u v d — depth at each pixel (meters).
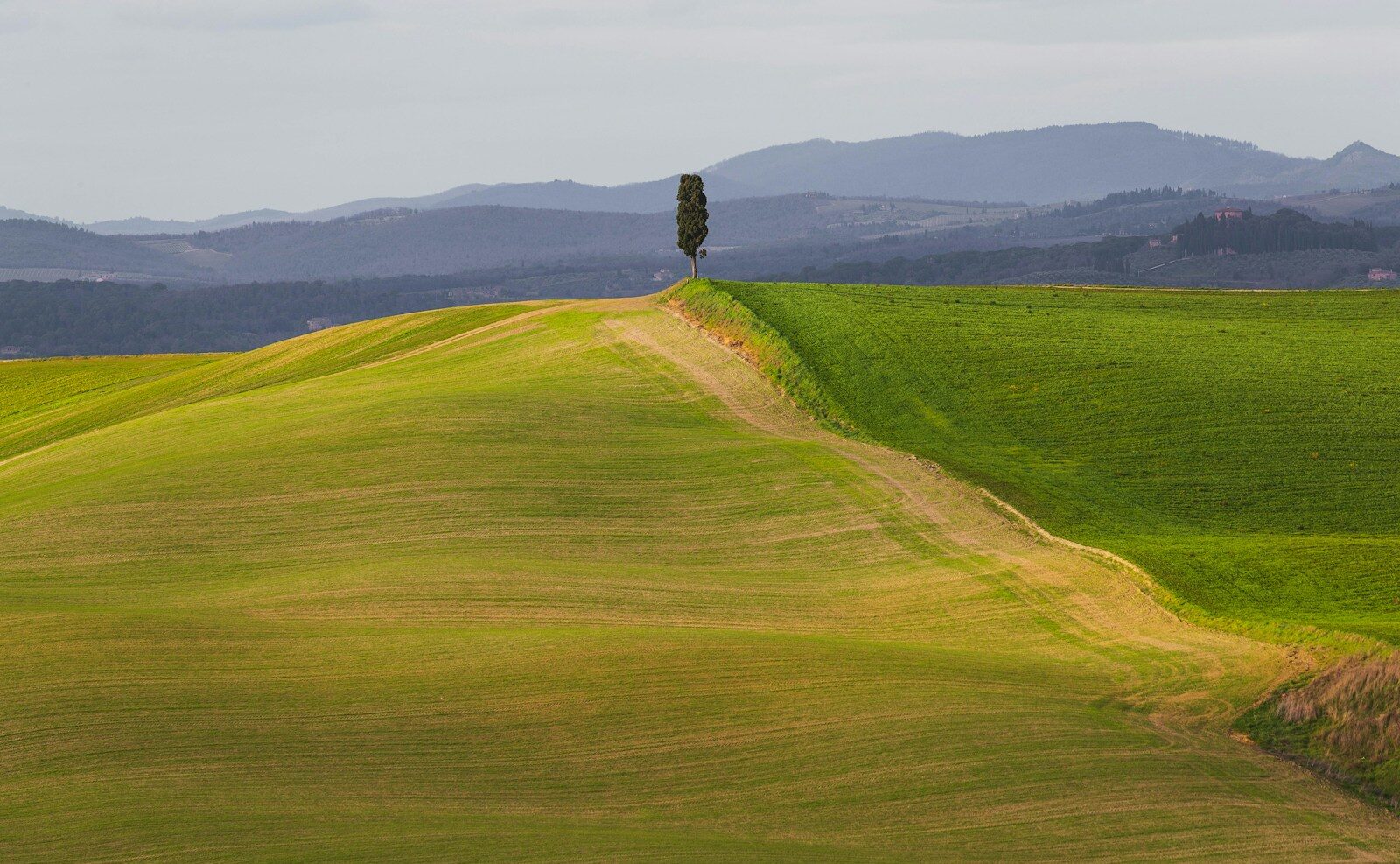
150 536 142.00
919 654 104.38
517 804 76.06
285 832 70.62
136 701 89.81
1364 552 130.00
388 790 77.31
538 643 104.62
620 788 78.62
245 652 101.38
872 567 131.88
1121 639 109.56
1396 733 83.62
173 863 66.81
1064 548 135.75
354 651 102.12
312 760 81.31
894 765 81.56
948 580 126.94
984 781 79.31
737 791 78.12
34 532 144.00
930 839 72.00
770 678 96.50
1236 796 78.44
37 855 67.69
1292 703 90.69
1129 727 89.12
